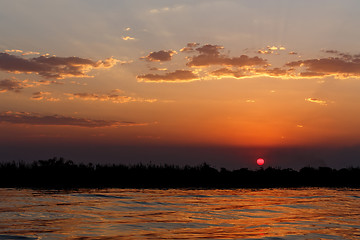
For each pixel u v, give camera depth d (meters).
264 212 19.98
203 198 25.44
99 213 18.38
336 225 16.73
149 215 18.19
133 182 34.75
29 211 18.30
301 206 22.42
